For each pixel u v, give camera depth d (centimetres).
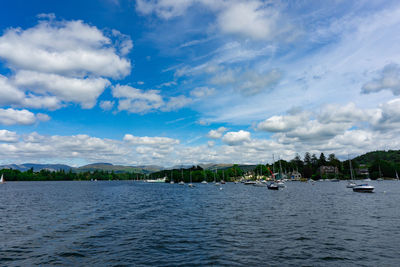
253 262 1873
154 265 1825
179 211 4694
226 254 2064
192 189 13800
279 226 3153
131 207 5388
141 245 2344
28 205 5700
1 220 3672
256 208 5012
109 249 2227
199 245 2331
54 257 2011
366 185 9562
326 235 2659
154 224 3384
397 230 2875
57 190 12775
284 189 12125
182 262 1881
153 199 7506
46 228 3117
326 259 1930
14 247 2284
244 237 2608
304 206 5212
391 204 5369
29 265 1834
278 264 1831
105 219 3794
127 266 1806
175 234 2775
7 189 13712
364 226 3105
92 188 15638
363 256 1994
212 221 3575
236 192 10512
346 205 5291
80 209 4994
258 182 17775
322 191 10262
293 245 2302
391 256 1989
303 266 1792
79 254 2088
